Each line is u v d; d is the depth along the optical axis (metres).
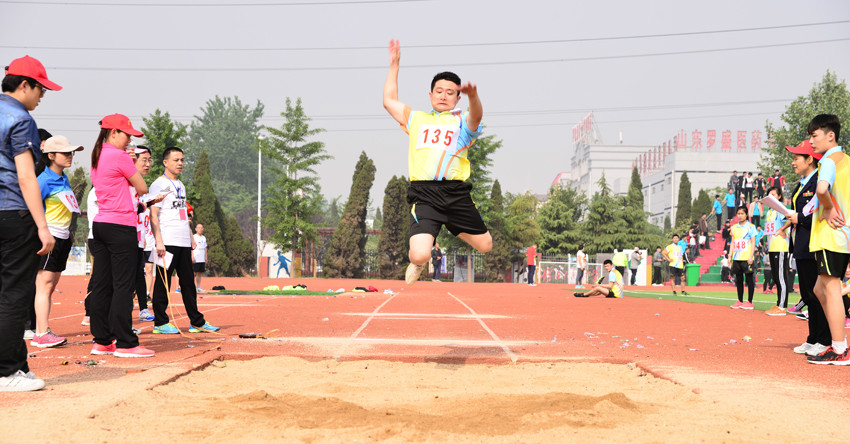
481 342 6.78
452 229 5.09
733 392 4.09
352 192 40.41
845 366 5.34
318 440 2.88
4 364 3.85
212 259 39.09
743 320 10.36
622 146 122.56
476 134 4.96
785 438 3.00
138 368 4.68
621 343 6.84
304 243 39.53
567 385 4.48
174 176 7.32
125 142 5.61
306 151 39.59
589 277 38.41
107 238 5.33
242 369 5.02
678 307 13.84
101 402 3.45
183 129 38.47
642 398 4.01
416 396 4.00
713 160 87.88
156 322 7.24
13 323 3.87
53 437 2.83
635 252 34.41
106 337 5.56
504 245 40.31
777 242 11.56
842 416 3.47
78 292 16.61
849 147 41.28
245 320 9.09
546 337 7.36
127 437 2.88
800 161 6.24
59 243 6.13
